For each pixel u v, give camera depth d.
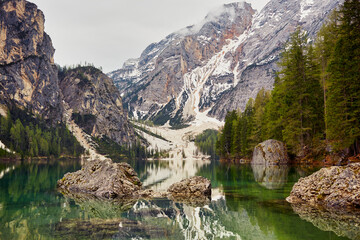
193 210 16.80
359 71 36.12
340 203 16.47
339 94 37.91
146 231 11.88
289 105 53.28
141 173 55.41
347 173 17.53
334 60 38.88
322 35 51.97
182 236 11.13
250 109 104.88
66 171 57.44
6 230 11.80
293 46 53.88
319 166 44.66
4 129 166.00
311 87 51.59
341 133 37.59
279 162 57.25
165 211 16.59
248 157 90.31
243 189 25.44
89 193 24.75
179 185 25.36
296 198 19.27
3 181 34.06
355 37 36.81
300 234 11.04
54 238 10.60
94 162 30.30
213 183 30.59
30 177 41.06
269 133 67.44
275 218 13.98
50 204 18.86
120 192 24.02
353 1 37.22
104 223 13.35
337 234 10.92
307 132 51.91
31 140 168.88
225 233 11.51
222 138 112.62
